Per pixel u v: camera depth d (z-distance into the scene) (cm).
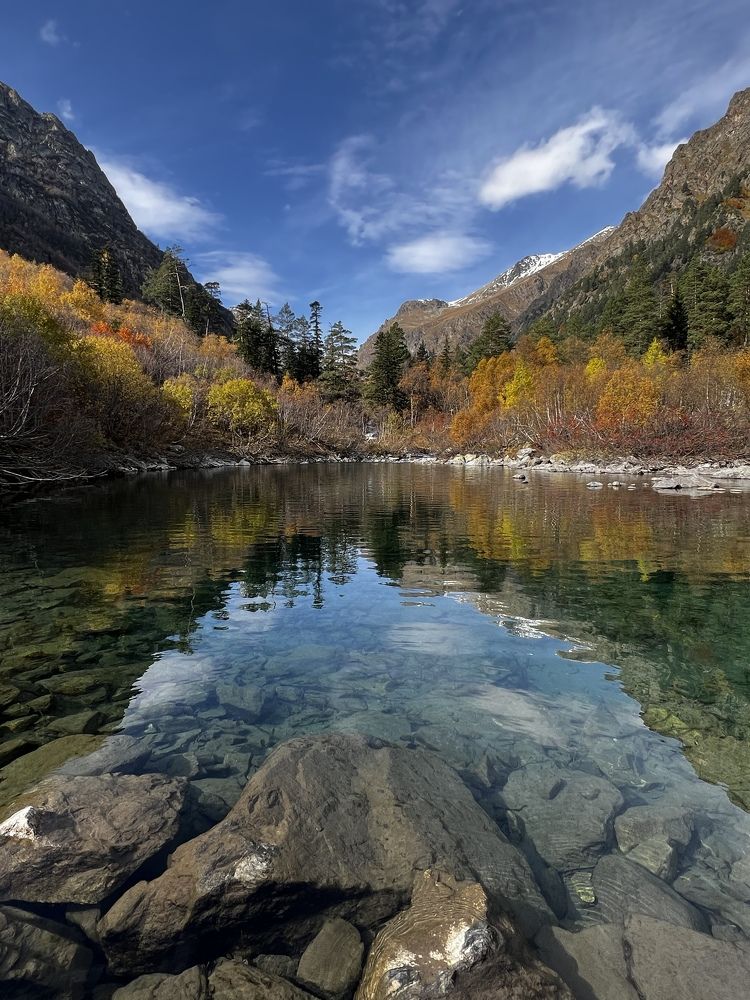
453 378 10175
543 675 543
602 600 801
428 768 369
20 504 1816
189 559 1052
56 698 474
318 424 7712
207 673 536
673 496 2272
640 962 236
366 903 266
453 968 208
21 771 358
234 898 253
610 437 4609
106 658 568
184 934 244
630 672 552
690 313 6944
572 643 630
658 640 642
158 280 9950
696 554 1119
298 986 227
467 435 7150
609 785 368
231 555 1098
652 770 387
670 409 4422
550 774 380
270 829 289
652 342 6656
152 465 3838
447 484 3100
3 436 2011
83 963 231
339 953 242
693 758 403
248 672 540
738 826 332
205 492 2452
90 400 3084
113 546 1153
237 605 762
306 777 338
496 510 1881
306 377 9788
